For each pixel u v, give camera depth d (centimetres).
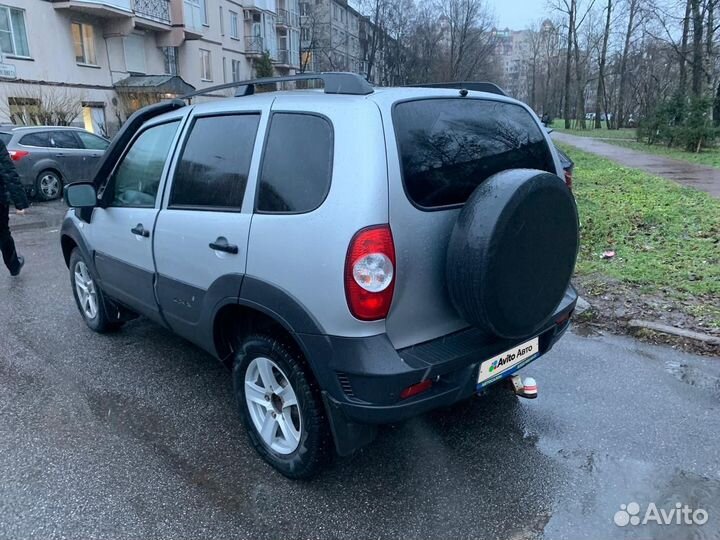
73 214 443
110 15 2195
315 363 234
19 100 1859
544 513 245
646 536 230
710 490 257
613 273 558
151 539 231
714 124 2155
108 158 380
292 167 245
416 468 278
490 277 221
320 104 243
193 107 319
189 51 2912
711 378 363
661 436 300
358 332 223
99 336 454
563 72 7100
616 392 347
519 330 242
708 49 2445
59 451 293
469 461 282
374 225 216
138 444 300
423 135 241
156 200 329
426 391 232
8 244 611
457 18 5728
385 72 5684
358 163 220
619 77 5541
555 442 297
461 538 232
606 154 1977
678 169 1484
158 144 339
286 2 4422
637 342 421
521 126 298
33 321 488
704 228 738
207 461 285
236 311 282
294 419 267
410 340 238
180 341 443
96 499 256
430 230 235
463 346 244
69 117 1975
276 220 244
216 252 275
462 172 253
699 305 471
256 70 3681
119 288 387
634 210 863
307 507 251
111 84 2323
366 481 268
